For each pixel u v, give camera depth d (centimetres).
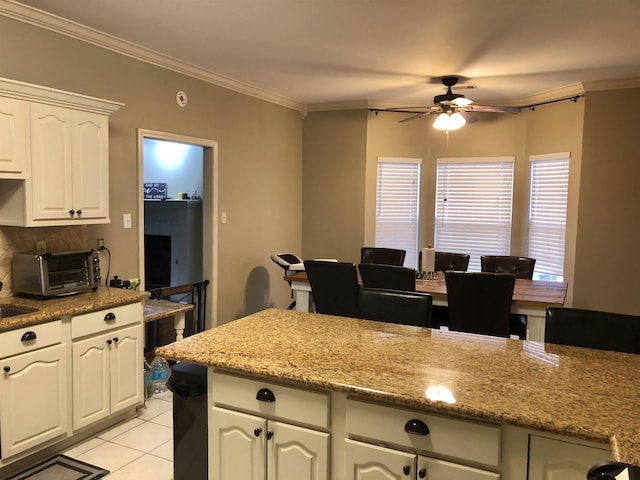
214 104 466
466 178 593
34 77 312
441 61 411
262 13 309
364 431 165
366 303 263
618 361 189
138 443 302
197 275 525
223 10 304
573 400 151
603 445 136
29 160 279
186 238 517
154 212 540
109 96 363
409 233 609
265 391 181
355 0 288
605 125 476
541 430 137
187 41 364
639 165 465
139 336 326
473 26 329
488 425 147
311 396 173
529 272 457
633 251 473
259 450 184
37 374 262
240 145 505
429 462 155
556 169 522
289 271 505
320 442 173
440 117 452
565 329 217
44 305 282
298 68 437
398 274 361
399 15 310
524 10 300
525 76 457
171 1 291
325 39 358
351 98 564
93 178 317
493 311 333
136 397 326
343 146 590
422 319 251
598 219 485
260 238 545
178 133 427
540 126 539
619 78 462
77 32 334
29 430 260
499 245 584
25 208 279
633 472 96
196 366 222
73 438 298
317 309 389
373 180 586
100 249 362
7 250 304
